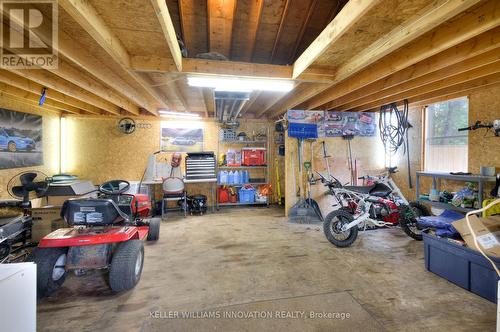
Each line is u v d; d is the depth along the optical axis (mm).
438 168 4742
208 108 5766
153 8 1801
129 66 2621
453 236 2588
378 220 3711
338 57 2670
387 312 2002
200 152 5750
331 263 2939
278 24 3045
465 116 4355
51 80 3240
